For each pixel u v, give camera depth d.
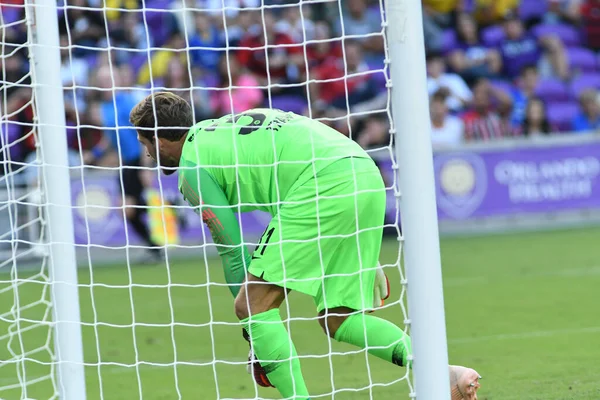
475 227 47.19
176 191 41.44
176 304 29.97
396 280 31.92
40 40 14.25
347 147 13.69
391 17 12.38
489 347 21.05
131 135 40.97
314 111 47.66
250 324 13.30
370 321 13.70
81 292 32.91
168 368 20.47
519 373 18.17
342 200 13.29
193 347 22.92
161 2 48.59
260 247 13.38
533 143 47.84
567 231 45.38
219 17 48.84
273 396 17.27
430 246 12.45
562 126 53.62
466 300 28.09
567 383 17.08
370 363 20.05
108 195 40.62
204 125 14.01
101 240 40.66
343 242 13.50
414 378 12.65
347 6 51.22
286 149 13.52
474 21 56.62
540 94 54.75
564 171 48.50
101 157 41.00
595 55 58.69
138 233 40.78
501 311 25.94
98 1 46.56
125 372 20.17
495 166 47.25
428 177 12.44
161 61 46.88
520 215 47.78
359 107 48.09
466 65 53.75
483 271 34.12
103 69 42.94
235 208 14.12
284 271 13.19
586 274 32.25
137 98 42.94
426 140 12.41
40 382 19.53
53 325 14.23
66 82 43.81
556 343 21.09
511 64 55.53
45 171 14.24
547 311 25.62
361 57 50.62
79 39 45.53
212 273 36.12
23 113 39.16
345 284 13.57
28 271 36.78
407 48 12.33
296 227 13.26
